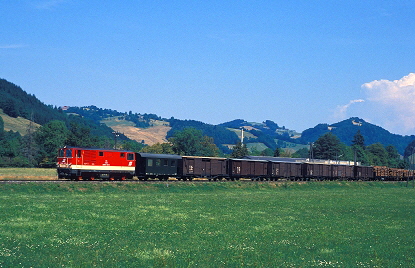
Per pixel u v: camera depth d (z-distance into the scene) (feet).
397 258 71.26
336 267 63.93
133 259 64.90
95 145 471.21
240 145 518.78
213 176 231.09
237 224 99.19
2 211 103.19
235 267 62.49
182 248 73.15
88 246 71.92
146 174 201.46
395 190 271.49
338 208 142.10
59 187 155.84
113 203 128.77
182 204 135.44
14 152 448.24
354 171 344.90
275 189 224.94
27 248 69.00
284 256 69.92
